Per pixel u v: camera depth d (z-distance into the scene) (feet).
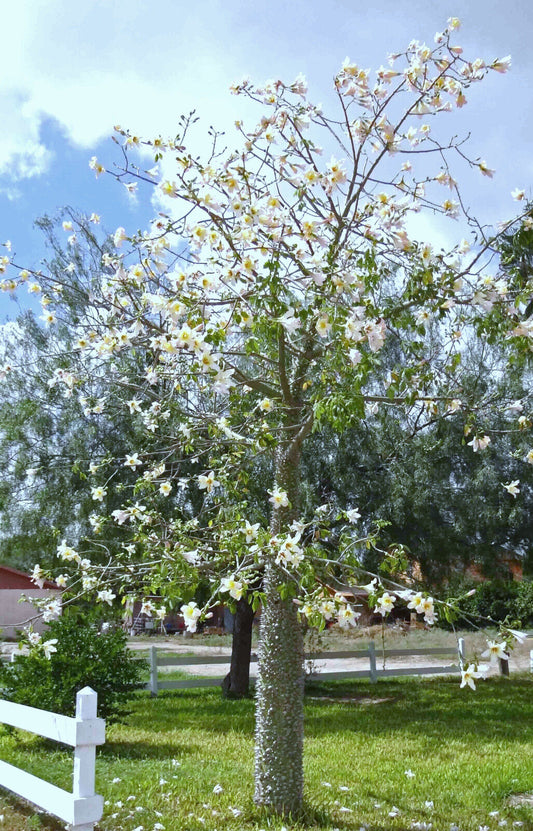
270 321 14.75
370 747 27.81
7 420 37.35
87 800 13.38
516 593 75.41
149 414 19.33
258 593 14.99
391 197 15.58
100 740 13.69
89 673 26.48
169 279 16.51
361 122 16.55
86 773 13.46
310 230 15.06
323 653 49.06
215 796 18.66
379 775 22.99
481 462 39.40
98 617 29.01
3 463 38.06
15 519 37.88
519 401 17.93
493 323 16.31
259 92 16.94
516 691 44.91
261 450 16.97
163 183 15.19
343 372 15.64
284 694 17.58
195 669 62.59
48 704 25.84
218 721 33.58
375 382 31.89
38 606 17.44
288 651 17.71
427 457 37.83
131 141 16.25
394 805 19.52
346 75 16.34
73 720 13.58
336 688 48.03
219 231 15.88
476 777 22.68
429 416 18.80
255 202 16.22
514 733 30.81
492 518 39.42
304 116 16.44
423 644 68.85
